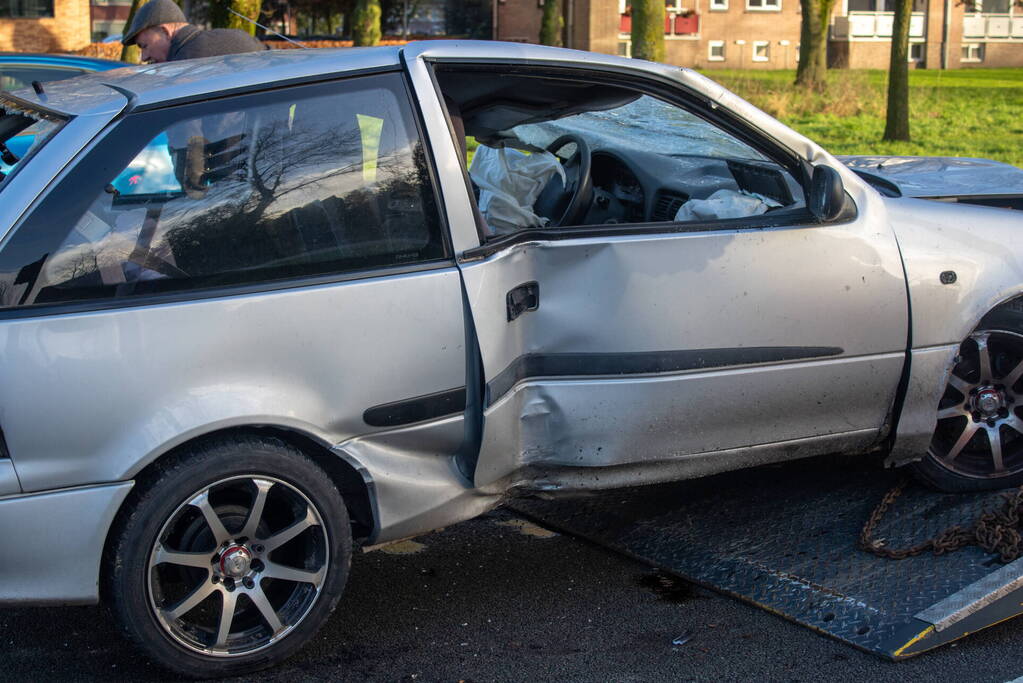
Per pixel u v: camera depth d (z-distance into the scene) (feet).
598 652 11.68
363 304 10.99
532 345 12.00
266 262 10.78
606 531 14.70
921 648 11.43
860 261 12.99
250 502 10.89
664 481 12.86
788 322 12.74
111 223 10.37
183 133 10.75
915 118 65.72
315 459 11.50
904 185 15.89
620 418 12.30
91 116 10.57
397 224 11.28
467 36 97.19
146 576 10.46
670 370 12.34
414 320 11.20
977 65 119.44
